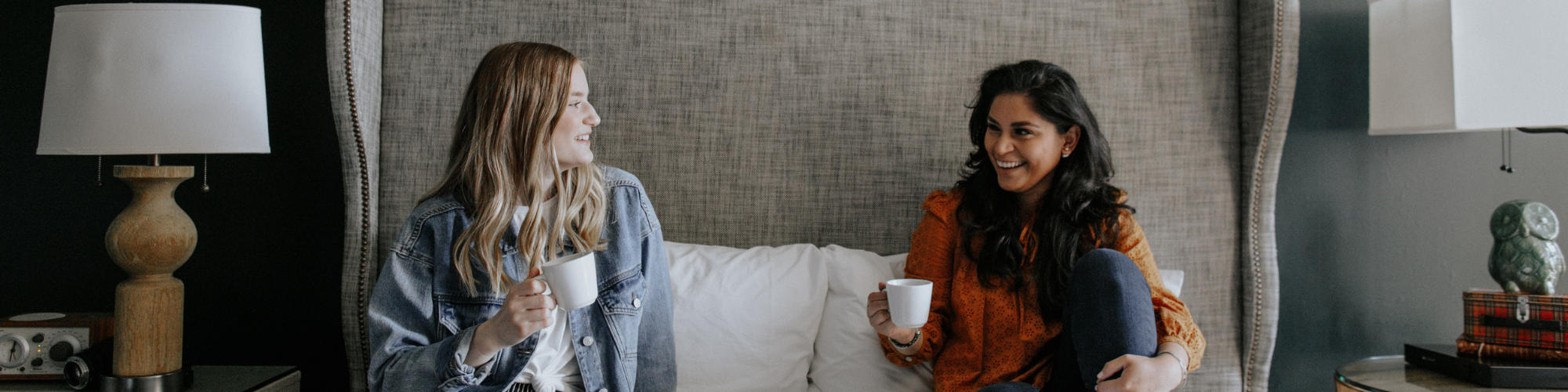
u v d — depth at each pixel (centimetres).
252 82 147
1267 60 164
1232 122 173
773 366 147
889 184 173
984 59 173
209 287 192
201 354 192
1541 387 142
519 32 172
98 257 190
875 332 150
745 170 173
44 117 141
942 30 173
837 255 160
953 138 173
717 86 172
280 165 190
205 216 191
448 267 122
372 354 119
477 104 122
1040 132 135
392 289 120
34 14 187
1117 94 173
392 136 171
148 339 146
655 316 137
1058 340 140
